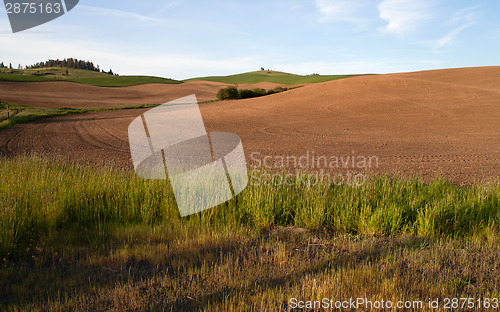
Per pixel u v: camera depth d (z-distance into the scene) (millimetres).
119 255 4047
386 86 48719
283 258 4117
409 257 4184
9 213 4445
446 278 3656
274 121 29984
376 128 24906
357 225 5285
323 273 3711
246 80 174250
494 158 13359
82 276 3602
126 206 5555
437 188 6672
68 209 5285
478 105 34219
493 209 5621
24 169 6980
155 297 3213
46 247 4191
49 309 2938
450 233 5059
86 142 17391
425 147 16516
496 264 4016
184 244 4465
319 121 29406
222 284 3467
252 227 5324
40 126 24797
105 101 69375
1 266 3775
